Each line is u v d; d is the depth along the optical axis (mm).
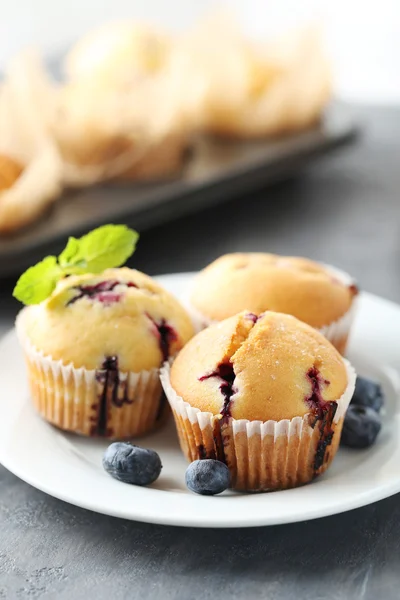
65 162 817
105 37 964
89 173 810
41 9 1313
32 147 783
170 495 510
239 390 523
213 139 916
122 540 504
